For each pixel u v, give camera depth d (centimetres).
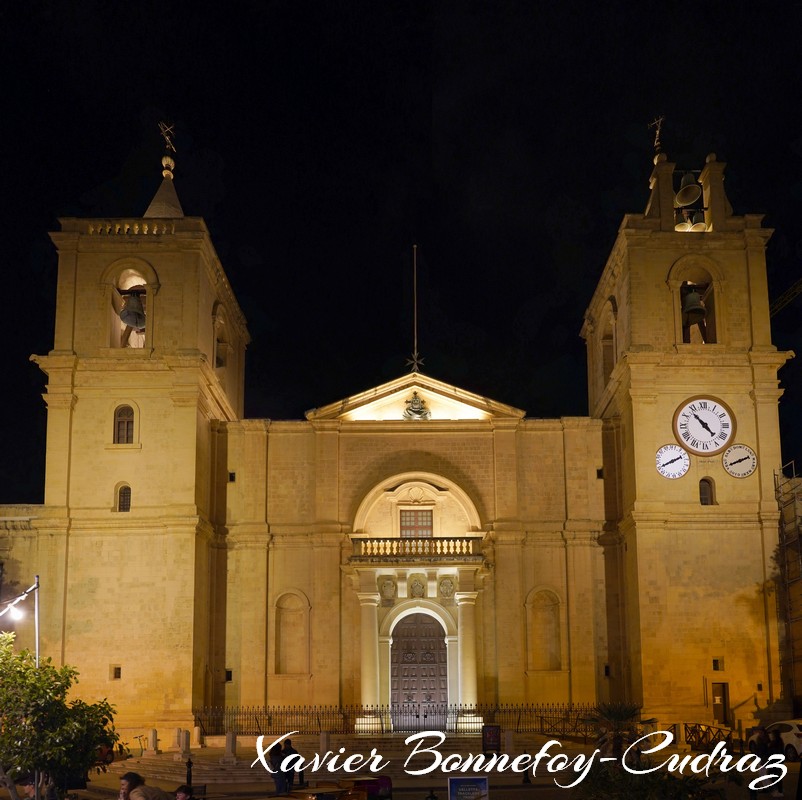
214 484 5453
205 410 5338
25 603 4931
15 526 5050
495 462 5431
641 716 4803
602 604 5312
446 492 5450
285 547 5388
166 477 5044
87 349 5166
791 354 5134
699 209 5662
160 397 5128
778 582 4956
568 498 5425
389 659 5169
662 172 5400
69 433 5100
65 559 4984
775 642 4900
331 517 5372
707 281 5434
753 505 5028
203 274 5347
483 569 5238
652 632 4891
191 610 4906
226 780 4081
